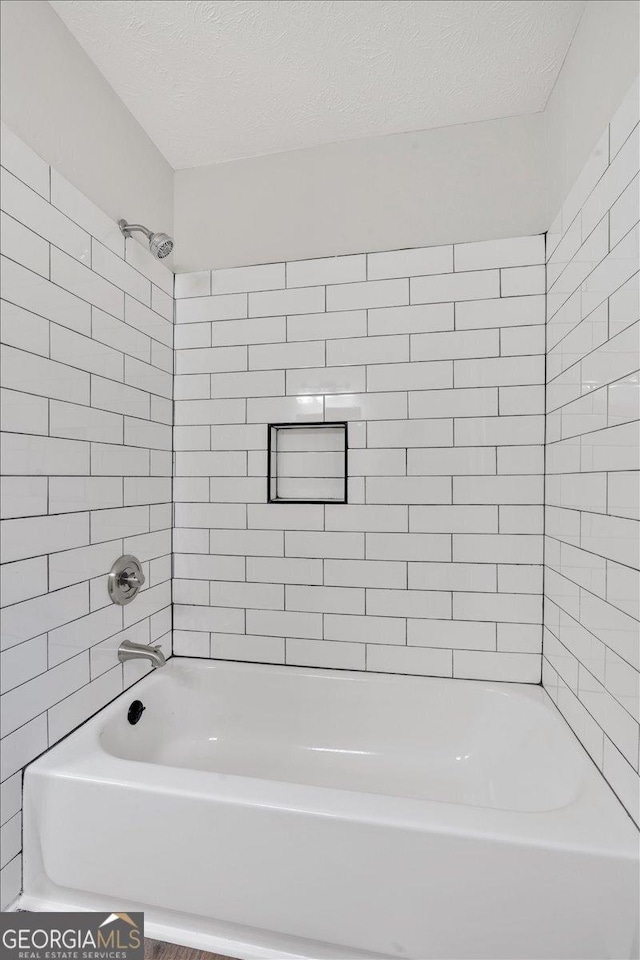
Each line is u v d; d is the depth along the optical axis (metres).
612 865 0.92
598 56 1.15
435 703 1.68
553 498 1.53
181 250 1.91
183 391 1.91
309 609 1.81
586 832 0.96
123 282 1.56
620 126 1.03
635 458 0.96
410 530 1.73
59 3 1.25
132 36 1.34
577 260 1.30
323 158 1.80
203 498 1.89
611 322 1.07
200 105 1.60
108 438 1.48
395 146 1.75
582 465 1.26
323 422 1.79
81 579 1.35
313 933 1.03
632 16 0.97
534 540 1.64
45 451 1.20
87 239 1.38
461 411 1.69
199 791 1.09
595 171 1.17
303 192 1.82
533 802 1.36
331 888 1.02
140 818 1.11
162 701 1.71
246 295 1.86
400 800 1.07
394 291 1.74
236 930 1.08
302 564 1.81
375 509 1.75
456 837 0.97
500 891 0.96
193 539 1.90
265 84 1.51
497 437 1.66
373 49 1.38
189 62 1.42
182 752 1.74
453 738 1.67
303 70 1.45
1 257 1.06
